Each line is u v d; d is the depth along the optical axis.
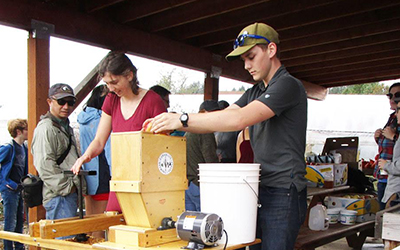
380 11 5.28
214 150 3.34
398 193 3.92
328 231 4.07
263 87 2.31
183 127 1.98
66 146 3.43
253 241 2.02
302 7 4.82
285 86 2.05
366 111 15.24
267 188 2.21
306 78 9.02
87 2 4.75
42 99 4.26
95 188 3.60
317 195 4.26
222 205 1.94
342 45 6.57
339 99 15.82
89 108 3.75
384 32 5.76
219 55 6.74
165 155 2.03
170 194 2.06
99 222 2.42
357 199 4.79
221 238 1.94
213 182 1.95
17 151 4.65
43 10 4.32
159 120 1.99
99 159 3.64
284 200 2.15
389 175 4.03
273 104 2.00
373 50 6.77
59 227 2.24
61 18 4.50
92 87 5.01
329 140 5.87
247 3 4.64
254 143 2.32
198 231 1.77
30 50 4.29
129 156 1.96
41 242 2.21
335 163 5.01
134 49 5.35
